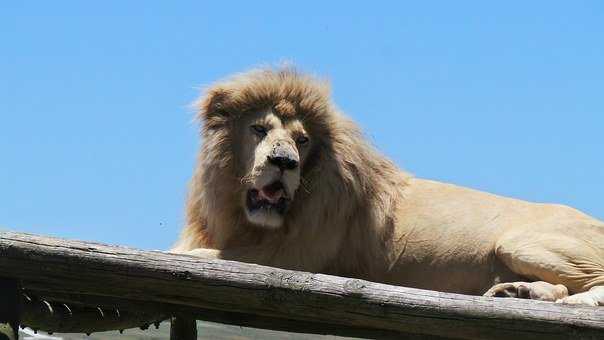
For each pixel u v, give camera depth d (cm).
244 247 1415
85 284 1041
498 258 1371
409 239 1416
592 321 980
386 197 1448
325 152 1421
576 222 1340
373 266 1424
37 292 1116
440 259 1398
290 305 1028
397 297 1012
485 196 1448
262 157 1370
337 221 1410
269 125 1408
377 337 1105
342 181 1412
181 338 1311
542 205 1410
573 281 1284
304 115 1431
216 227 1451
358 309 1017
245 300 1034
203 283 1032
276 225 1376
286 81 1446
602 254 1309
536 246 1316
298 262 1400
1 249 1019
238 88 1454
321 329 1119
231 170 1440
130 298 1090
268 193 1363
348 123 1468
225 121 1455
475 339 1016
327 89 1466
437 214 1427
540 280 1319
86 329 1236
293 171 1349
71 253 1026
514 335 998
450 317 1003
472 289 1391
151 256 1036
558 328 986
